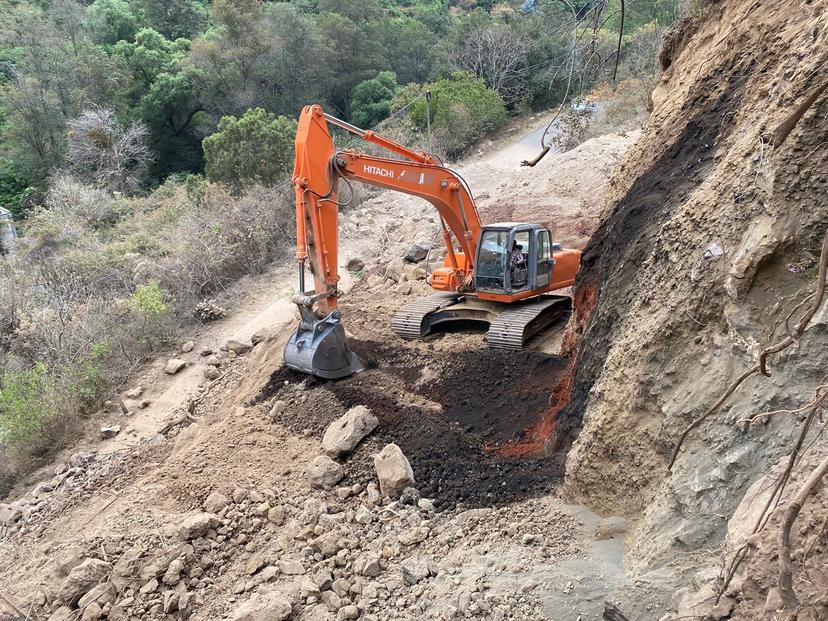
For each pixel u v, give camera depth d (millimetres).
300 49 36094
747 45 7184
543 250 11992
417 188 11203
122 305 14875
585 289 8289
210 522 6641
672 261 5422
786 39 6242
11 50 33469
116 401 12555
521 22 37938
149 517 7016
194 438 9781
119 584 6074
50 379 12422
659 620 3633
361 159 10336
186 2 44000
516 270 11547
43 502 9484
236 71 35188
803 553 2938
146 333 14250
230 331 14812
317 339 9562
